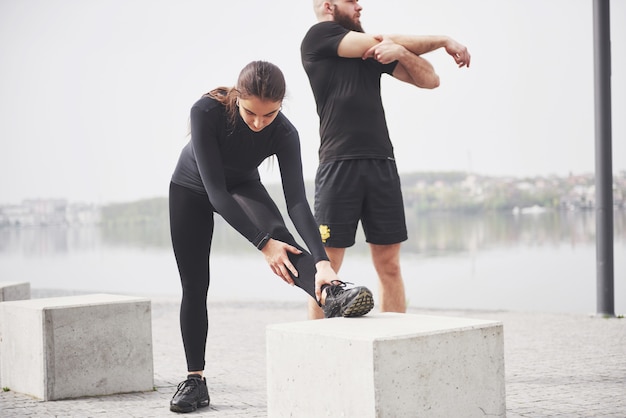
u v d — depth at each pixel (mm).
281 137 2586
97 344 3119
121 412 2795
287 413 2131
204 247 2824
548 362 3734
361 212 3518
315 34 3566
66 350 3062
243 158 2594
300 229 2408
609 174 5621
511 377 3354
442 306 7270
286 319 5859
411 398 1911
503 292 7297
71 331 3072
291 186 2531
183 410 2752
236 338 4859
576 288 6961
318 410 2025
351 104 3453
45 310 3033
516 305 7059
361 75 3500
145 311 3229
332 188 3455
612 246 5648
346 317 2266
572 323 5285
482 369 2043
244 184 2715
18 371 3203
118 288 9914
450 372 1981
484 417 2043
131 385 3186
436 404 1953
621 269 6645
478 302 7254
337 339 1957
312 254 2336
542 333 4816
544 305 6969
